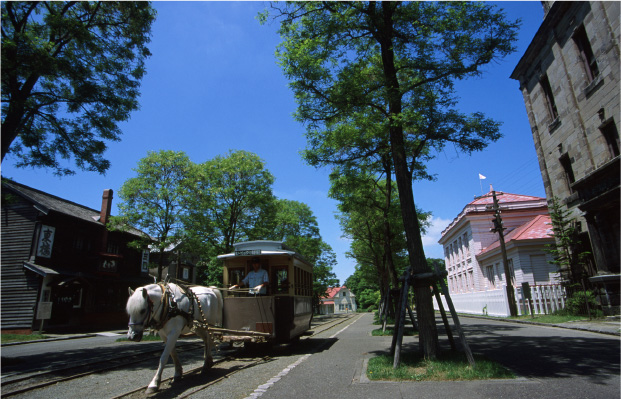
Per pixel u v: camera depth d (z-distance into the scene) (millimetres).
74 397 6012
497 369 5977
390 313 22141
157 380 6047
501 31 7770
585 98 16719
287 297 10281
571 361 6992
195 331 7598
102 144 12602
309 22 8305
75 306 24688
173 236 20766
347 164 11195
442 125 7879
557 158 19516
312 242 41125
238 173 26312
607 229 14883
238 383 6516
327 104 8562
